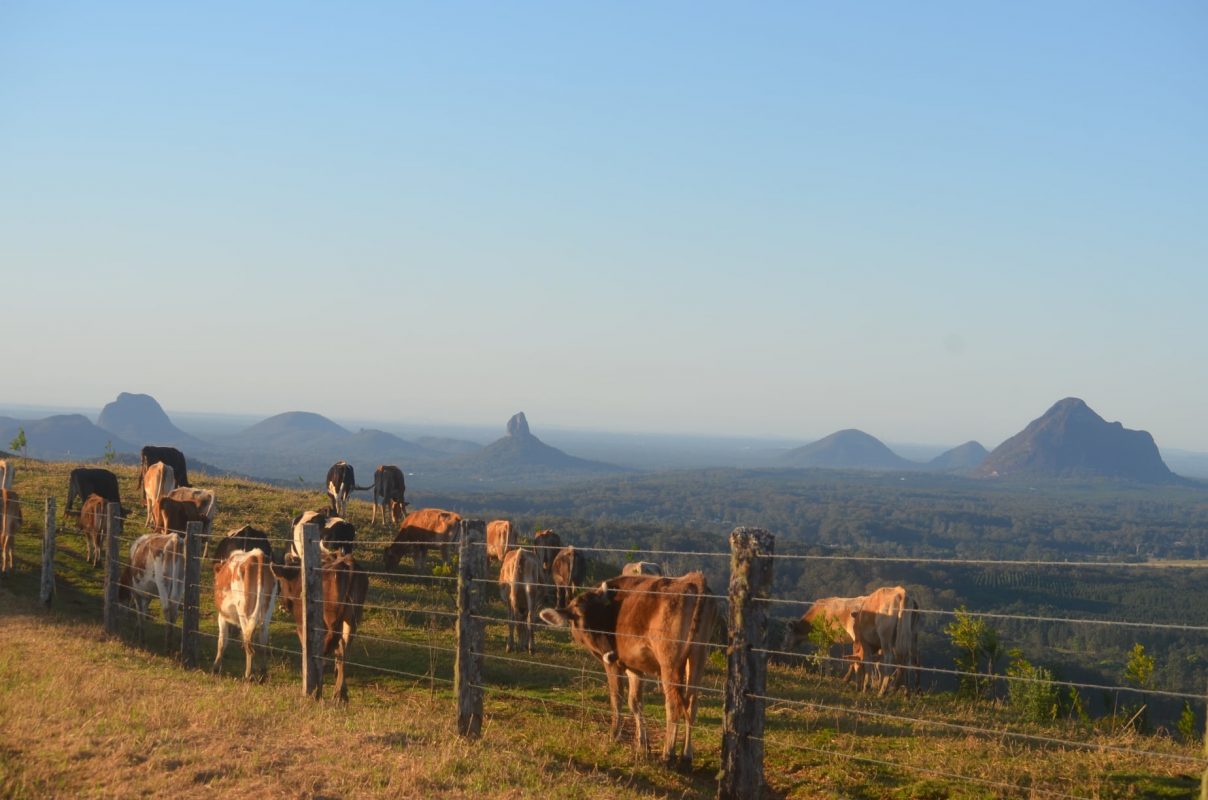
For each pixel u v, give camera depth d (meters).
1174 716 26.64
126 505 27.69
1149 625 7.16
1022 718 14.28
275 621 17.98
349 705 11.37
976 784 9.84
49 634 14.38
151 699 10.20
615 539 89.00
